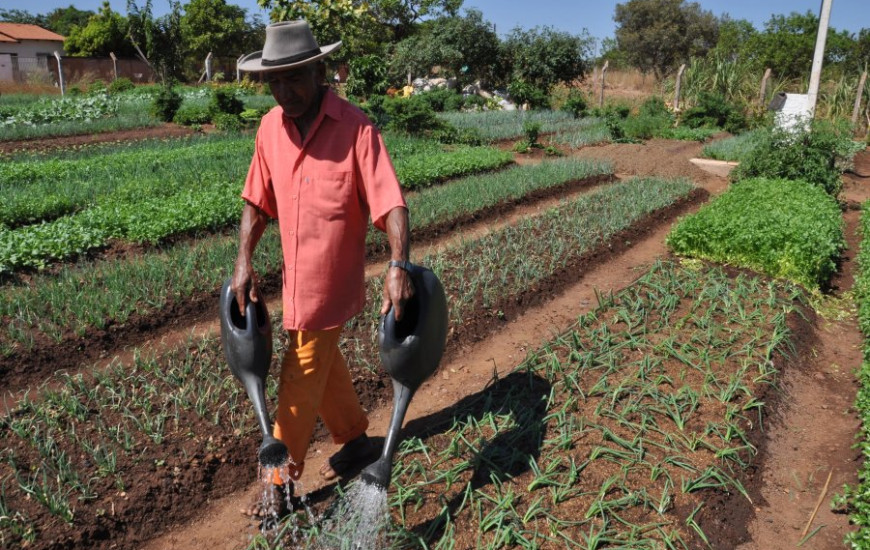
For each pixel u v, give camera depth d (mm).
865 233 9500
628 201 10508
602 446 3906
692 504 3498
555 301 6648
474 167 13047
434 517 3359
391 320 2955
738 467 3879
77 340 5348
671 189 11727
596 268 7680
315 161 2959
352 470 3824
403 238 2906
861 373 5070
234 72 46812
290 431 3201
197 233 8289
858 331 6336
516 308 6301
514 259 7410
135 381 4598
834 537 3506
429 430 4172
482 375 5062
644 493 3494
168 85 21844
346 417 3662
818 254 7238
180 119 20516
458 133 18109
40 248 7117
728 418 4238
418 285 2988
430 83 32844
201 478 3770
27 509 3369
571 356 5016
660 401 4387
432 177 11930
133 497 3533
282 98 2846
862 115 22484
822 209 8742
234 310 3172
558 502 3455
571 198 11469
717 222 7832
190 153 13898
